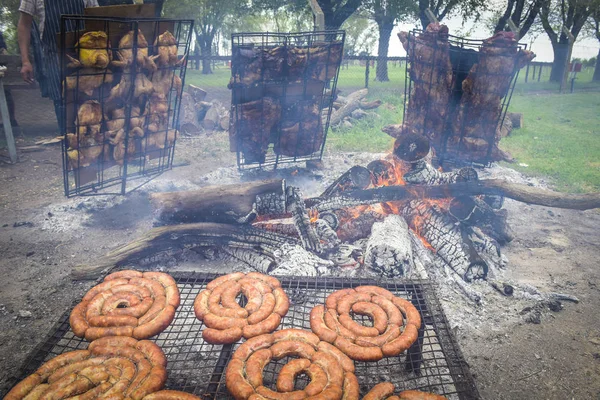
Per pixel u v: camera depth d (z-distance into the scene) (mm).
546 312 4059
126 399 2123
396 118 11984
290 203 4711
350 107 11359
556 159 8844
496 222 5227
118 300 2846
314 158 7754
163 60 4969
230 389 2236
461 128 5684
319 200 4902
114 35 4461
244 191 4684
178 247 4574
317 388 2225
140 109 5145
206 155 8789
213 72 26125
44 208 6062
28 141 9531
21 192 6738
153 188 6648
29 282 4391
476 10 20188
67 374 2254
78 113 4527
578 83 25828
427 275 4348
